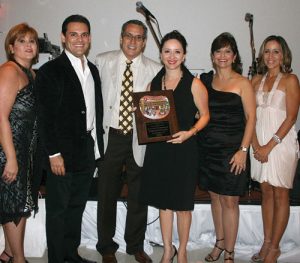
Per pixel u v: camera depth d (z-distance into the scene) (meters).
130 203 2.78
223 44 2.46
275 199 2.72
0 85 2.13
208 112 2.43
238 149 2.52
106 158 2.67
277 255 2.77
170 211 2.55
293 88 2.53
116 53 2.70
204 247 3.15
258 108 2.67
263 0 4.06
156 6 4.07
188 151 2.39
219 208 2.83
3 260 2.61
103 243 2.81
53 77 2.24
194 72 4.04
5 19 4.09
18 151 2.24
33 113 2.26
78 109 2.32
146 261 2.83
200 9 4.07
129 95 2.62
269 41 2.59
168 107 2.34
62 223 2.45
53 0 4.07
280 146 2.60
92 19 4.09
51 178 2.38
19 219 2.33
